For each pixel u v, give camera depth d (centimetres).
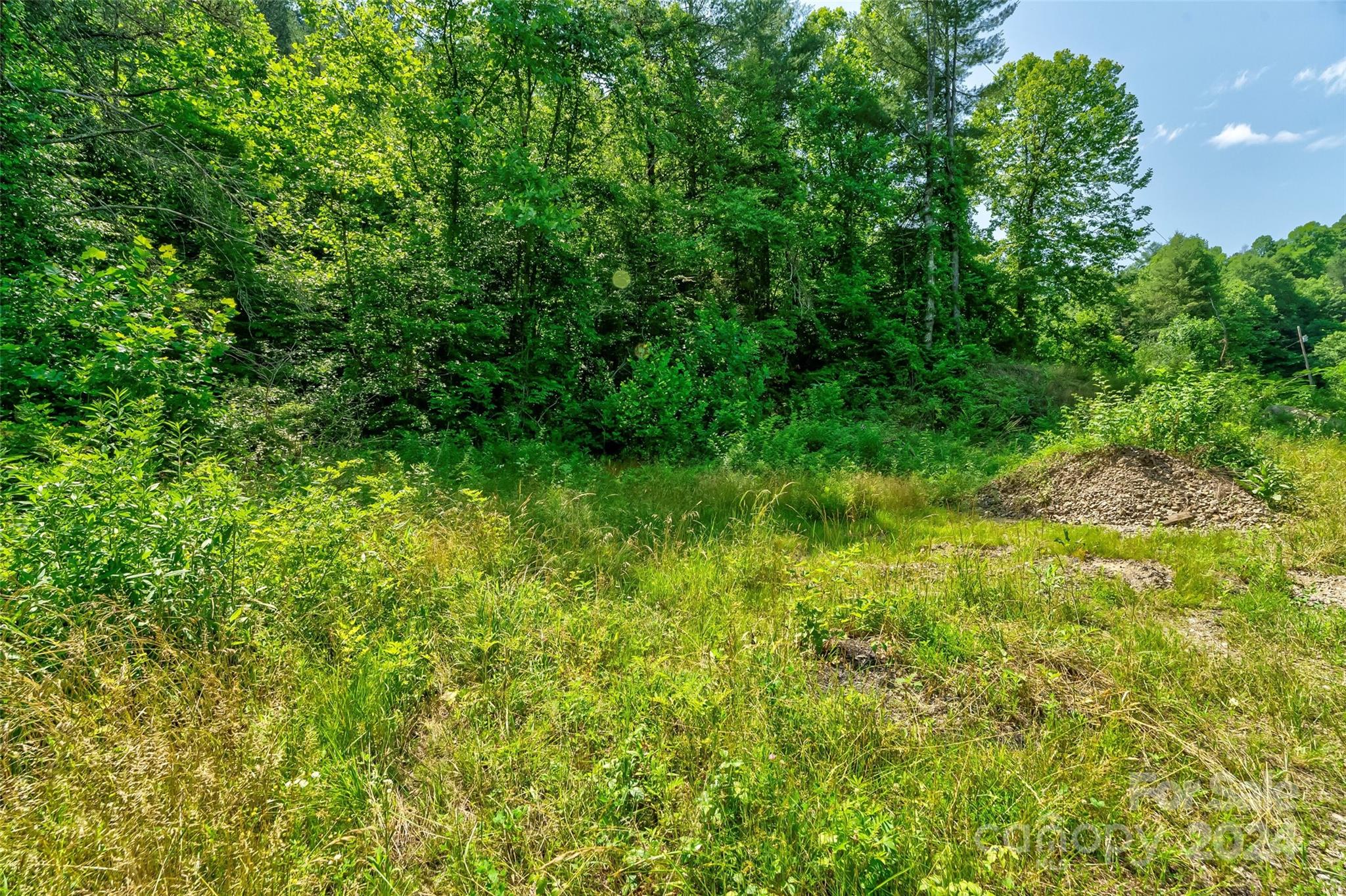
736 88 1394
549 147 1195
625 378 1288
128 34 840
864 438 1076
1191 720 264
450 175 1103
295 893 166
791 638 330
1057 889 182
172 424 491
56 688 222
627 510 637
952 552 507
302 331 976
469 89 1095
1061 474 774
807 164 1612
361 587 347
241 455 588
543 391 1109
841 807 198
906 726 259
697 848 180
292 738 229
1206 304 3522
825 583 408
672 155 1392
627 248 1324
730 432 1151
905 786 222
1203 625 376
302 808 194
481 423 1021
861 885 177
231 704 232
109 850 168
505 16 987
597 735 249
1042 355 2148
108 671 236
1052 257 2050
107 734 209
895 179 1666
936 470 929
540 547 469
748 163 1452
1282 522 599
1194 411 763
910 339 1612
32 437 456
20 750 212
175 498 318
